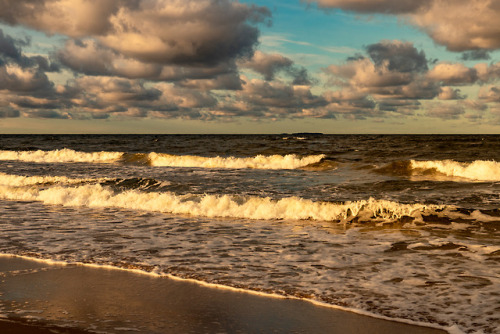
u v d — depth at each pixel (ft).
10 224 34.60
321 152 99.91
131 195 45.01
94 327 15.29
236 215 37.45
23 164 89.86
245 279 20.68
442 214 33.12
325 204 36.94
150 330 15.06
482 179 56.08
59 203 45.42
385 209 34.81
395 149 112.37
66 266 23.15
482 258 23.27
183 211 39.63
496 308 16.35
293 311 16.72
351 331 14.83
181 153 112.78
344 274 21.18
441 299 17.51
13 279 20.97
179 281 20.52
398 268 21.94
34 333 14.78
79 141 204.03
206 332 14.92
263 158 83.20
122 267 22.85
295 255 24.88
